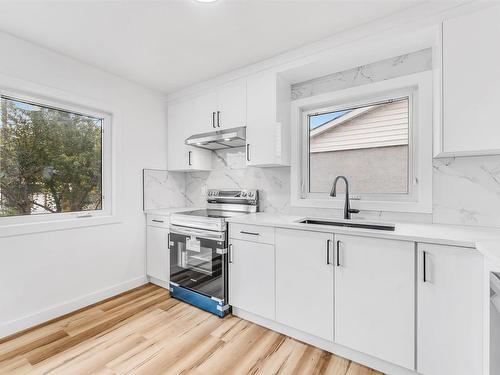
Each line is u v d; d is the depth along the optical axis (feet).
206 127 8.79
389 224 5.83
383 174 6.70
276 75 7.16
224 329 6.32
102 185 8.34
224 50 6.84
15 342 5.75
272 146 7.18
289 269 5.81
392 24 5.41
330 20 5.60
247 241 6.54
